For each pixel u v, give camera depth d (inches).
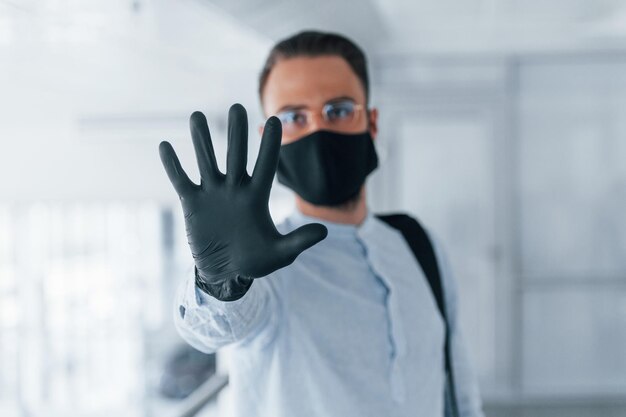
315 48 45.0
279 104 45.3
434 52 205.5
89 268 262.2
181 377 244.1
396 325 42.8
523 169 208.4
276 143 31.3
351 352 41.1
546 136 206.8
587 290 207.6
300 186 45.7
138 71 159.8
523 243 209.5
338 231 46.3
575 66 204.2
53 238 261.1
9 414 259.1
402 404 41.7
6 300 261.6
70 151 208.1
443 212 211.0
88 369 261.1
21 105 190.9
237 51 149.4
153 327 260.5
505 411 194.5
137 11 107.3
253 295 35.0
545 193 207.9
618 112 204.2
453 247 211.0
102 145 203.0
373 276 45.4
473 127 209.3
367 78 48.6
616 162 205.5
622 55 201.9
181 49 142.2
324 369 39.8
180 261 261.0
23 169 209.9
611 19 189.5
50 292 262.7
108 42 127.0
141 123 187.9
